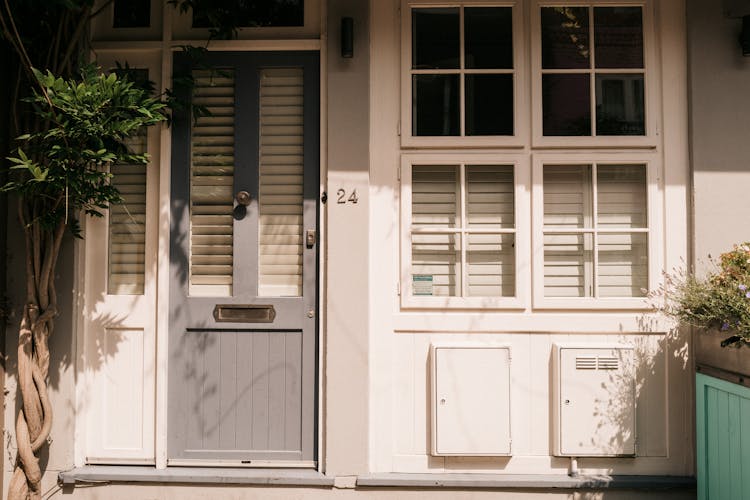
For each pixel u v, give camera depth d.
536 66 3.36
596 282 3.33
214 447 3.35
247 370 3.36
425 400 3.31
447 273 3.37
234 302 3.36
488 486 3.19
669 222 3.33
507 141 3.35
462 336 3.32
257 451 3.34
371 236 3.33
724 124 3.27
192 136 3.41
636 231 3.34
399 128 3.36
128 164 3.41
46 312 3.15
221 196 3.41
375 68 3.36
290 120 3.40
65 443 3.25
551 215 3.38
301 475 3.22
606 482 3.18
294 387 3.35
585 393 3.23
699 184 3.27
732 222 3.26
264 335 3.36
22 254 3.25
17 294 3.26
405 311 3.33
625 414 3.23
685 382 3.28
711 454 3.01
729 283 2.89
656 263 3.33
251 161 3.38
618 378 3.23
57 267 3.27
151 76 3.40
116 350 3.37
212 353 3.36
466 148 3.36
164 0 3.37
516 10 3.36
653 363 3.29
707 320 2.92
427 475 3.24
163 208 3.35
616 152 3.35
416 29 3.38
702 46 3.28
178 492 3.24
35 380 3.13
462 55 3.37
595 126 3.36
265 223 3.39
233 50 3.38
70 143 2.82
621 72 3.36
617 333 3.31
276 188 3.39
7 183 3.00
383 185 3.35
